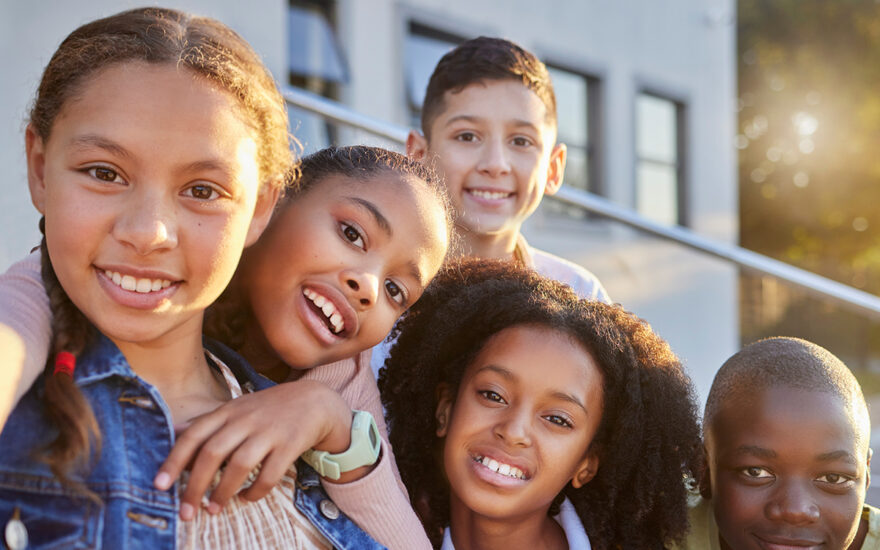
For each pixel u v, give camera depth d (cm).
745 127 1947
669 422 156
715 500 164
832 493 154
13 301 95
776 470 154
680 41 887
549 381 140
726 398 161
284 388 113
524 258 257
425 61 619
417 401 158
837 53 1789
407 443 158
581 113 791
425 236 135
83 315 99
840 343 1337
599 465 153
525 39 709
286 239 130
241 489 108
